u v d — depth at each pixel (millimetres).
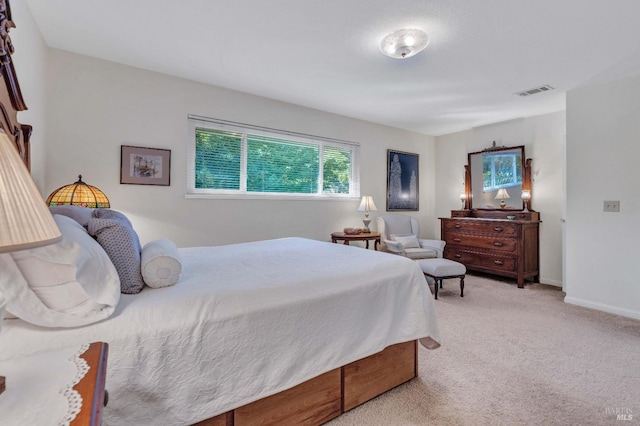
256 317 1229
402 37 2242
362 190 4559
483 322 2723
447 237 4793
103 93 2697
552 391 1723
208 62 2723
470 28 2131
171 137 3029
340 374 1523
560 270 3996
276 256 2041
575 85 3135
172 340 1044
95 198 2291
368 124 4605
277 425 1314
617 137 2953
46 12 2021
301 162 3996
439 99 3605
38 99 2260
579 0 1820
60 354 766
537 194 4227
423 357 2102
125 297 1152
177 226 3074
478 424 1465
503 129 4586
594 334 2473
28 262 886
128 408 956
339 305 1487
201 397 1085
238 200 3447
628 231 2895
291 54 2553
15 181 607
